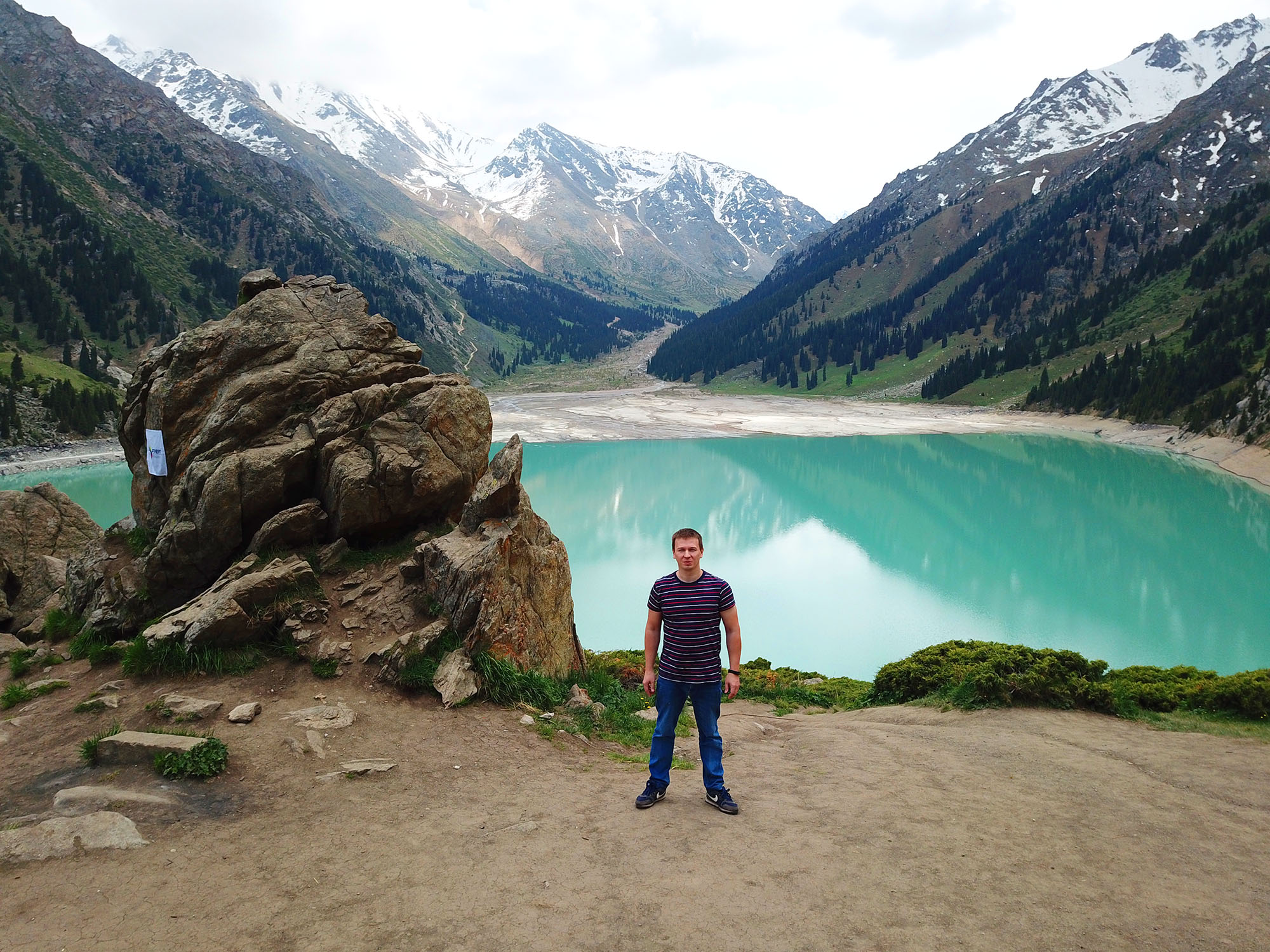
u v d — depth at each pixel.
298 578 12.08
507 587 12.27
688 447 108.62
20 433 82.75
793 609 36.53
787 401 181.75
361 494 13.22
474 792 7.90
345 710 9.79
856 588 40.62
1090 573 43.69
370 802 7.43
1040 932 4.94
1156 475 79.31
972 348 188.88
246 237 196.75
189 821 6.80
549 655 13.42
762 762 9.92
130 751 8.08
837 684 20.84
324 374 14.51
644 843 6.54
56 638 13.93
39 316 116.00
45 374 93.56
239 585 11.45
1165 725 11.48
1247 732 10.95
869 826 6.94
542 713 11.09
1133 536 53.62
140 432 15.33
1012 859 6.15
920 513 63.38
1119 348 144.38
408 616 12.08
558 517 61.50
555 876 5.88
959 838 6.63
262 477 12.97
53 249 132.00
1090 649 30.08
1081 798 7.81
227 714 9.55
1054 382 141.25
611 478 81.00
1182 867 6.04
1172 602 37.47
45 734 9.21
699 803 7.67
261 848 6.35
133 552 14.49
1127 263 187.12
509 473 13.38
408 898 5.52
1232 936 4.91
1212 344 110.31
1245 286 125.88
